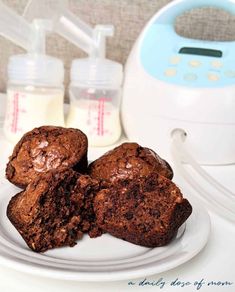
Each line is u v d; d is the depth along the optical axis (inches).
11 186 12.8
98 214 10.5
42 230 9.9
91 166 12.8
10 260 8.9
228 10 17.5
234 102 15.9
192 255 9.6
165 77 16.5
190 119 16.1
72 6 21.7
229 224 12.0
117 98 18.7
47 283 9.0
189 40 17.7
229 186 14.9
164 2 21.1
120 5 21.4
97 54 18.4
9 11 17.0
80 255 9.8
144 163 12.3
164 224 9.9
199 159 16.6
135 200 10.4
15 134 17.7
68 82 22.7
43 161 12.4
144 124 17.1
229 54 17.1
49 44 22.4
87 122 18.1
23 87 17.7
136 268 8.9
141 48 17.7
